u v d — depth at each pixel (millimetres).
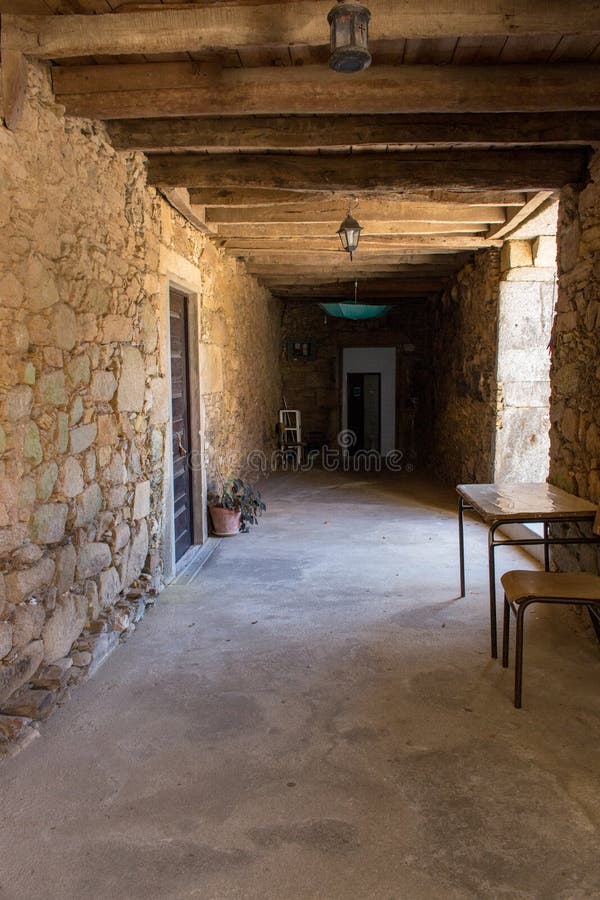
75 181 2766
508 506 3064
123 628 3119
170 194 3826
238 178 3641
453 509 6270
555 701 2518
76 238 2773
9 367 2252
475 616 3416
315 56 2555
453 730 2314
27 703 2326
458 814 1866
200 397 4867
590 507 3023
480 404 6227
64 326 2662
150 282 3707
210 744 2229
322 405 10680
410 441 10492
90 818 1854
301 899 1562
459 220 4734
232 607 3582
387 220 4738
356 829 1804
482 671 2777
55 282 2586
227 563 4445
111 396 3162
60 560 2650
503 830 1802
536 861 1687
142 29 2250
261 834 1784
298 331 10570
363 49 1830
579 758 2145
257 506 5535
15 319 2285
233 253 5977
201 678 2727
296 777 2043
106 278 3088
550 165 3471
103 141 3059
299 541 5043
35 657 2477
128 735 2285
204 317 5016
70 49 2270
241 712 2445
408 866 1667
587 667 2807
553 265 5422
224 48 2287
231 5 2217
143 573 3666
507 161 3518
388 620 3367
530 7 2166
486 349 5977
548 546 3857
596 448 3135
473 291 6445
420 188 3619
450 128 3074
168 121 3109
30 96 2406
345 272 7262
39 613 2496
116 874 1645
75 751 2186
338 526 5562
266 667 2830
